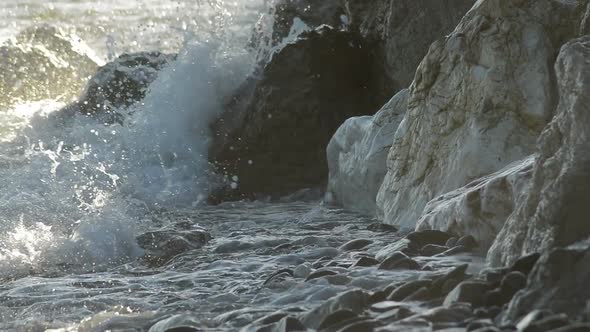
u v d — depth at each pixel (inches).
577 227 758.5
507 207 999.0
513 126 1189.7
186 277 1100.5
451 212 1070.4
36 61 2706.7
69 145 1974.7
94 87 2139.5
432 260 971.9
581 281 657.0
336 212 1556.3
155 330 820.0
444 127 1259.8
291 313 783.7
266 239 1304.1
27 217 1396.4
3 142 2046.0
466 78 1236.5
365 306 773.9
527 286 679.1
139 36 3646.7
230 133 1907.0
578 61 863.1
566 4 1234.0
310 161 1854.1
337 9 2133.4
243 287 986.1
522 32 1216.8
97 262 1286.9
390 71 1831.9
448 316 684.1
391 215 1339.8
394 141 1364.4
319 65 1882.4
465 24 1270.9
